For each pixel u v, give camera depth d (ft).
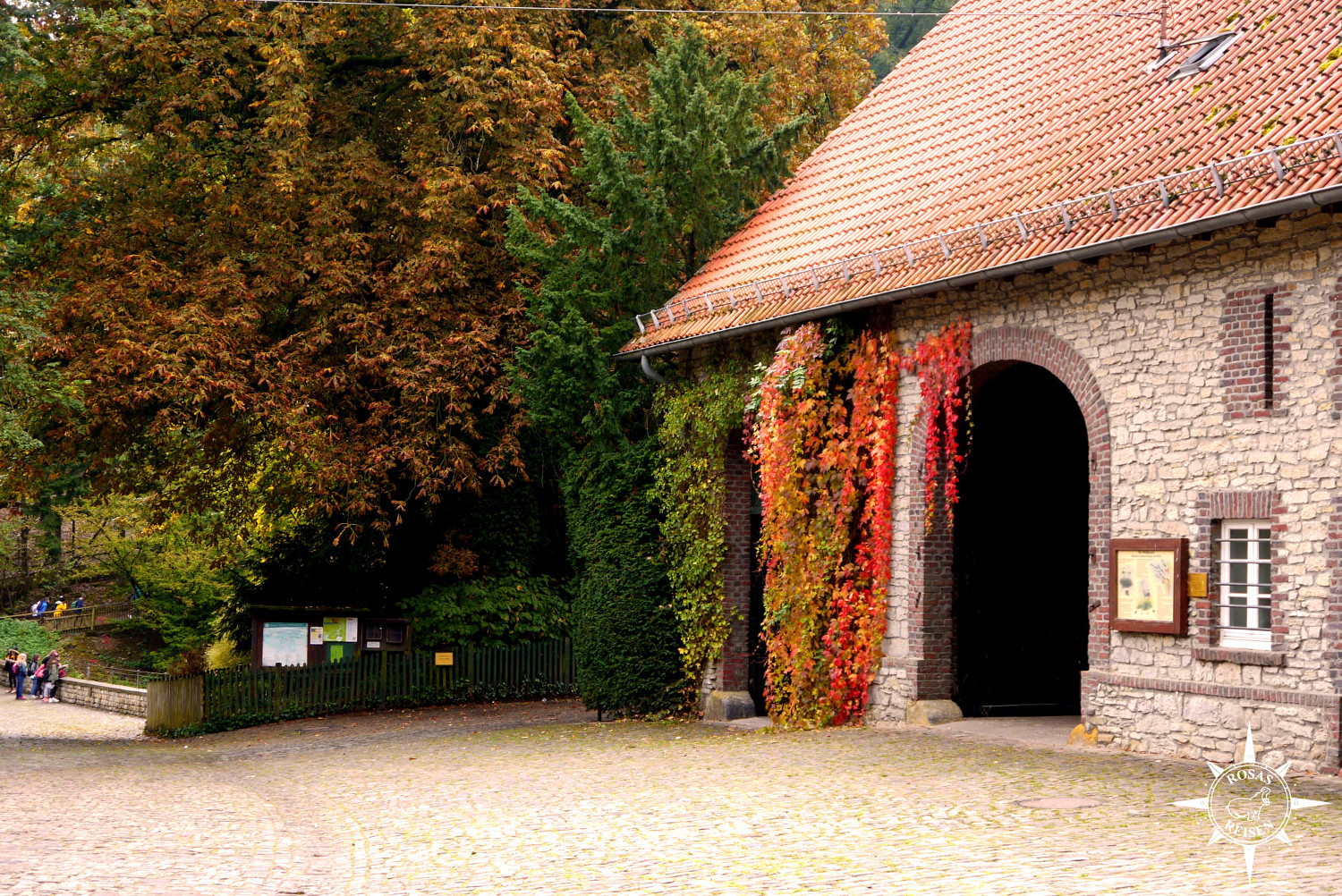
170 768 62.23
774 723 59.93
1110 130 50.88
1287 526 40.22
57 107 79.05
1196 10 55.42
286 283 76.48
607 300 72.43
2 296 66.95
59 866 33.42
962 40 71.61
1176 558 43.19
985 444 56.08
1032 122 57.31
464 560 86.58
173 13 76.48
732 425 64.28
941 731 51.11
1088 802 35.55
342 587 88.17
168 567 147.33
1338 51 43.88
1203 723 42.29
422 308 76.89
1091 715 46.34
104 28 73.46
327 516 81.82
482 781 48.57
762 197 79.05
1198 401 43.09
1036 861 28.89
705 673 67.41
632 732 63.10
